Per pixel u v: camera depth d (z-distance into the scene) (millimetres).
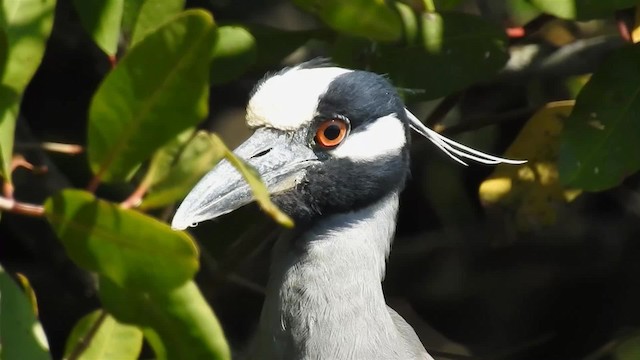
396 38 7812
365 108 8219
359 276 8359
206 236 10312
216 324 5855
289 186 8188
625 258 13625
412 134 10320
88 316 6895
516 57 10656
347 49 8805
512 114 10438
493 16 11062
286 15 12773
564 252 13656
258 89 8258
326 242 8367
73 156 11266
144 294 5809
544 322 13812
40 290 11617
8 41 6148
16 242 11719
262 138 8133
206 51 5555
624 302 13688
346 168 8242
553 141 9836
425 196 13500
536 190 9945
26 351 5879
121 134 5773
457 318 13797
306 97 8125
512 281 13719
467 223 13500
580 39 10930
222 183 7695
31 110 11992
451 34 8812
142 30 7105
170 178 5668
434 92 8883
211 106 13023
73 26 11633
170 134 5734
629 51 8547
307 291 8320
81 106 12062
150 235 5508
